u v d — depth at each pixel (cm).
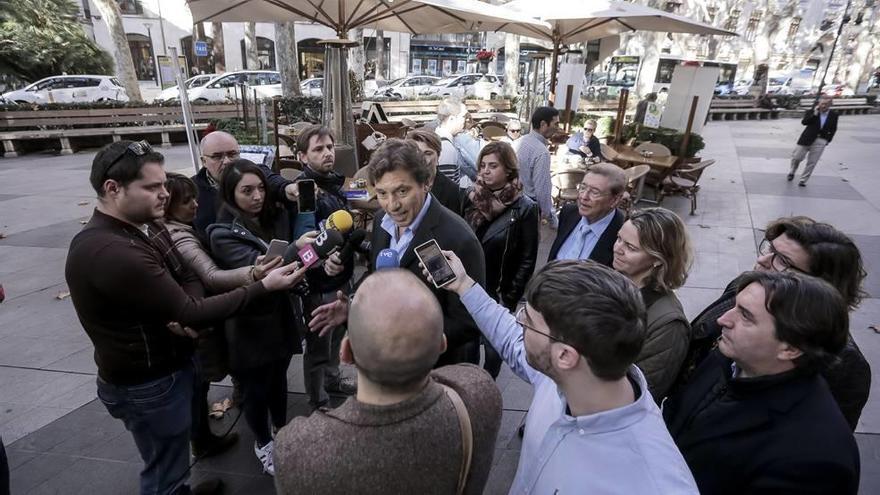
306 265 184
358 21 533
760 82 2619
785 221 175
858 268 161
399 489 86
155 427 176
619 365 95
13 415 287
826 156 1224
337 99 548
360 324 88
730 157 1188
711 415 132
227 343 217
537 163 406
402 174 178
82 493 235
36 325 391
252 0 514
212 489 231
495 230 276
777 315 116
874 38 3250
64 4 1975
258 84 2050
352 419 89
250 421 233
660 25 712
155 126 1335
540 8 713
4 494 175
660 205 741
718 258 541
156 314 159
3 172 970
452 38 4088
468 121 803
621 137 926
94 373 331
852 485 109
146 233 173
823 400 118
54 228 625
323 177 288
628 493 94
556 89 1016
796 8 3738
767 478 116
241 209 223
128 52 1465
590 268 103
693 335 176
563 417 105
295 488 87
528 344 106
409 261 187
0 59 1733
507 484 246
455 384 102
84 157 1167
